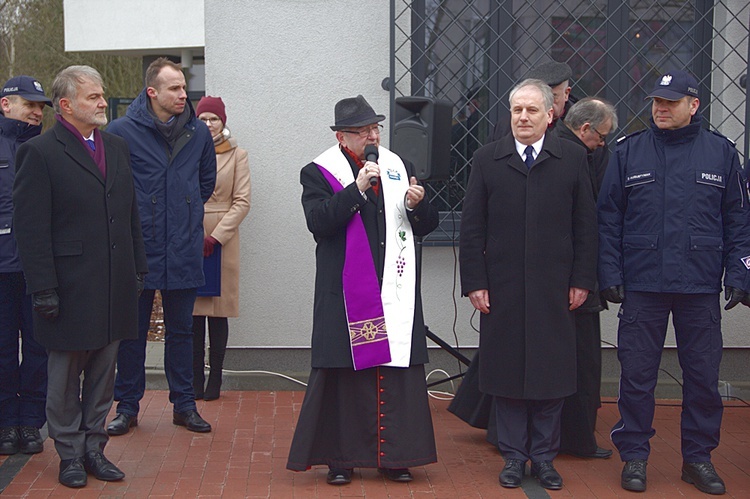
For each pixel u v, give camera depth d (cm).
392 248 461
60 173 440
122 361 542
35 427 506
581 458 510
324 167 467
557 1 665
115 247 455
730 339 657
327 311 458
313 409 454
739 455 515
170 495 441
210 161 562
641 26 667
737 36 652
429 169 511
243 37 661
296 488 454
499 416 476
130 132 535
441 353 667
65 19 946
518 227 461
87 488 448
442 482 466
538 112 456
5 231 489
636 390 459
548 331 457
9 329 496
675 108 448
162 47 938
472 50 666
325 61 661
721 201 457
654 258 453
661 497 447
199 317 620
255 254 670
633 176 460
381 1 659
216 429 553
